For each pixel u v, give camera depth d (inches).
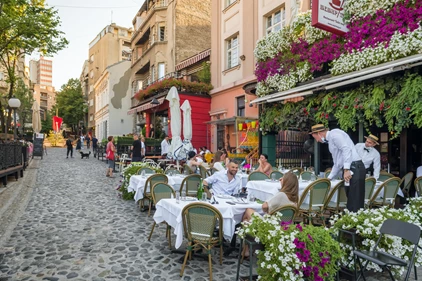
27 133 1387.8
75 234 231.1
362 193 205.5
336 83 327.9
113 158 566.6
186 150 528.1
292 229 137.6
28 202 337.4
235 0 650.8
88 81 2123.5
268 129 471.8
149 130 927.7
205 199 197.9
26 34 564.7
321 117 368.5
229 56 690.2
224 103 692.7
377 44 302.8
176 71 874.1
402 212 169.8
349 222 157.8
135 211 308.0
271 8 555.5
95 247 204.1
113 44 1844.2
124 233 235.3
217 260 186.1
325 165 465.1
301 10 461.4
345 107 333.4
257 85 486.6
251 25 604.4
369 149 294.5
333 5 330.3
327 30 331.3
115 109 1397.6
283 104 440.8
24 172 586.2
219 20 706.8
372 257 139.0
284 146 505.0
